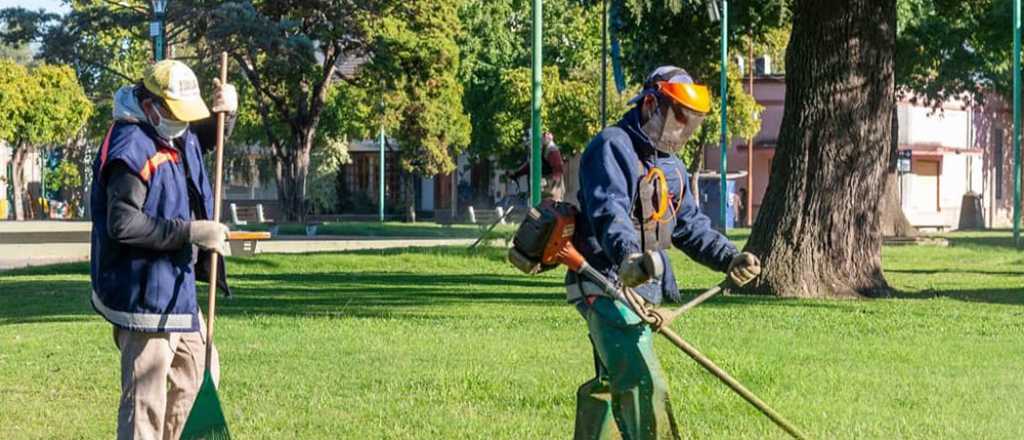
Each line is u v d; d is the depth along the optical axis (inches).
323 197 3100.4
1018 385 441.7
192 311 291.7
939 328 617.0
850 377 453.7
